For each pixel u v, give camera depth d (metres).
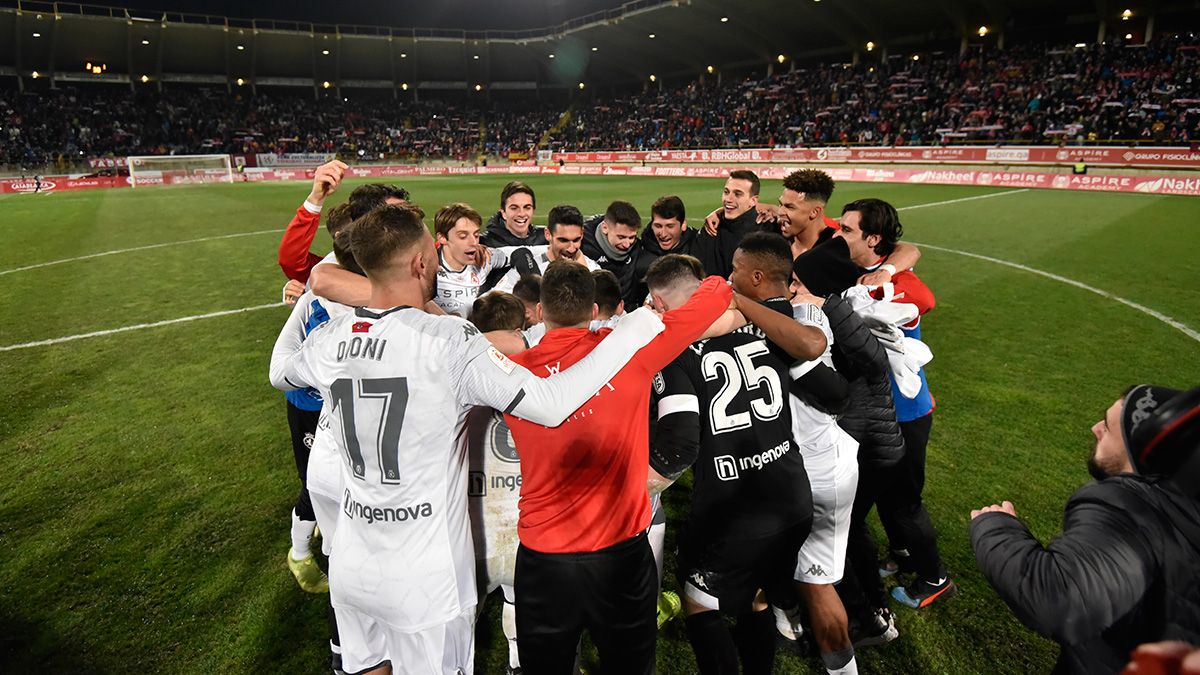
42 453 4.44
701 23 37.44
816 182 3.64
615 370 1.75
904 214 15.27
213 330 7.12
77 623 2.88
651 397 2.20
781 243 2.27
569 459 1.84
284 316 7.62
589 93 54.56
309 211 2.79
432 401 1.82
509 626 2.51
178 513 3.74
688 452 2.02
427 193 24.06
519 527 1.96
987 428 4.55
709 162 33.72
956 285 8.42
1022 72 29.20
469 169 41.94
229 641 2.79
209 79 46.62
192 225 15.29
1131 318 6.89
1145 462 1.15
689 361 2.14
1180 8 27.41
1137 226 12.58
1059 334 6.47
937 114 29.77
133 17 42.78
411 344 1.82
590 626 1.95
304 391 2.90
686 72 47.47
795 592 2.48
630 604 1.94
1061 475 3.93
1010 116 27.67
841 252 3.08
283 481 4.09
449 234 3.51
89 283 9.31
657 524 2.34
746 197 4.29
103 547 3.42
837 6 32.94
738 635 2.37
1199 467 1.08
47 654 2.70
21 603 3.01
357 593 1.96
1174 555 1.12
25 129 37.56
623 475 1.88
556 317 1.97
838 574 2.41
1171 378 5.35
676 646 2.78
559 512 1.88
